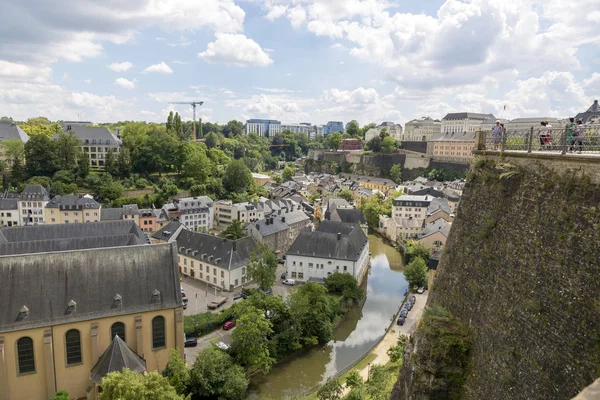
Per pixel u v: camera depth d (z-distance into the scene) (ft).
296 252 303.68
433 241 353.31
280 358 202.39
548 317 57.31
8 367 146.92
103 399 120.98
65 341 154.81
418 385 75.61
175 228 350.02
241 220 485.15
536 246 63.41
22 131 581.12
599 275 51.57
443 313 81.92
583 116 283.59
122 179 530.27
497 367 64.28
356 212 426.10
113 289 164.76
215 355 169.48
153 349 170.19
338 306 250.57
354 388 155.22
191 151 572.10
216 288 288.10
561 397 51.93
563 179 62.18
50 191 470.39
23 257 156.25
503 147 79.36
